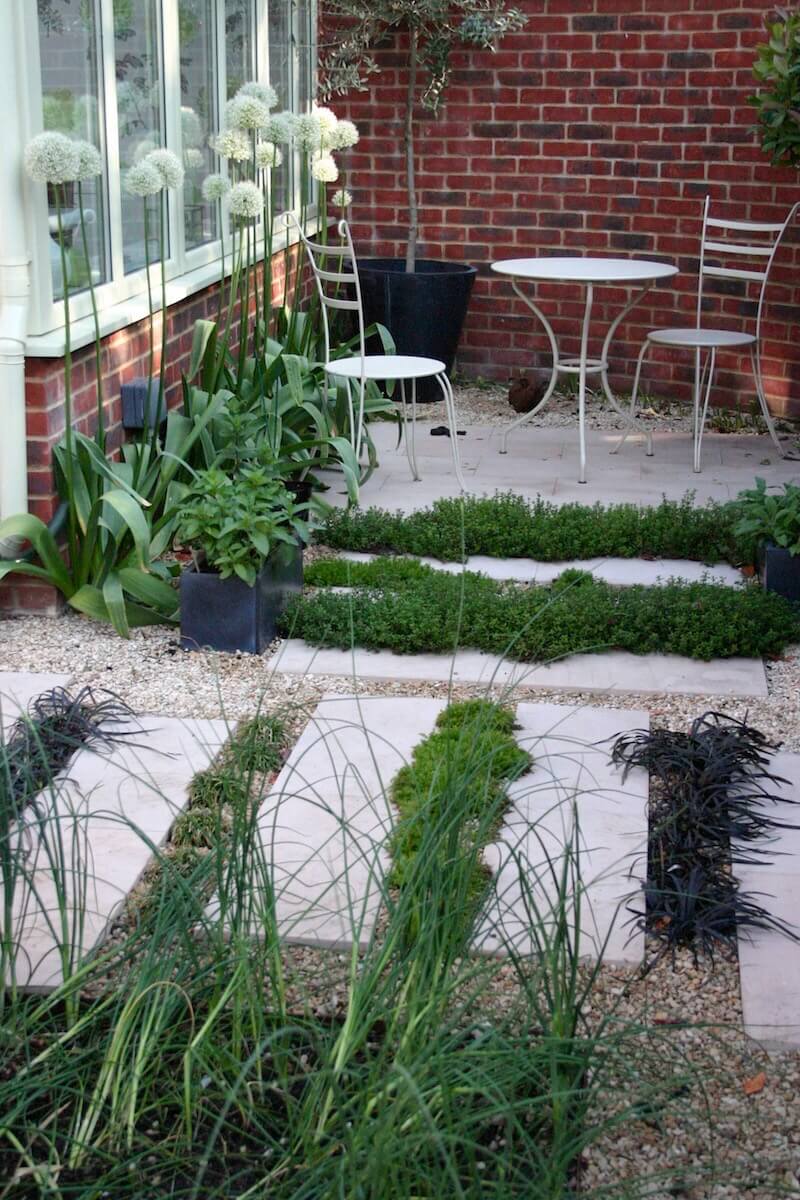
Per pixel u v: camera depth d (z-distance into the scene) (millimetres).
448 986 2117
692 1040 2494
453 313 7746
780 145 6371
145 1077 2234
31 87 4160
